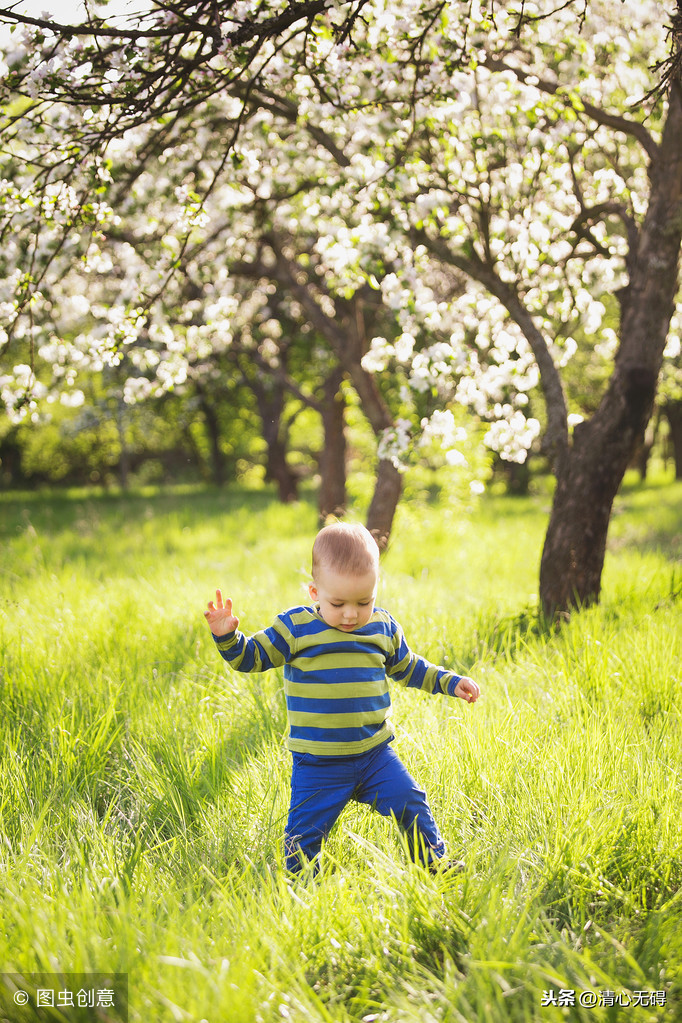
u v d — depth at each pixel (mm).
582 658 4305
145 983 1868
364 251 5430
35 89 3615
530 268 5234
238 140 5645
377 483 9219
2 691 4008
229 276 9164
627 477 31797
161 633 5133
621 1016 1879
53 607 5754
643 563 7574
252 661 2654
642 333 5461
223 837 2738
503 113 4680
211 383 18469
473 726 3410
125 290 5492
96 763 3395
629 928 2281
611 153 6008
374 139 4773
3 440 33062
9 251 4652
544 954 2107
